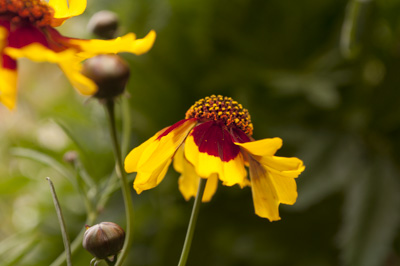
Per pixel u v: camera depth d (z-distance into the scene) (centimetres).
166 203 37
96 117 38
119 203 37
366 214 32
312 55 38
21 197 44
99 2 38
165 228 37
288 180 23
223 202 37
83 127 40
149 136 38
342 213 34
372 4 32
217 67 38
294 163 22
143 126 37
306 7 37
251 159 23
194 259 37
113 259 23
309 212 36
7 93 21
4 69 21
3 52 22
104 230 23
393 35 35
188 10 37
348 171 33
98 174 37
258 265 36
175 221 37
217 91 37
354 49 32
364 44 34
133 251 37
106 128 37
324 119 37
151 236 38
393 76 35
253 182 23
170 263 37
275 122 36
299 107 36
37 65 45
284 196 23
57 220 38
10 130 43
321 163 34
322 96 33
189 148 23
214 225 37
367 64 36
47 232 37
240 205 37
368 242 31
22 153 27
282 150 36
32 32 22
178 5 37
